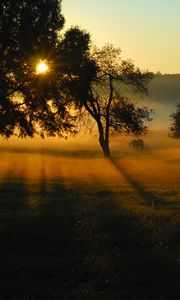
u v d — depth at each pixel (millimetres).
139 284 13914
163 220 23406
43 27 30984
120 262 15977
